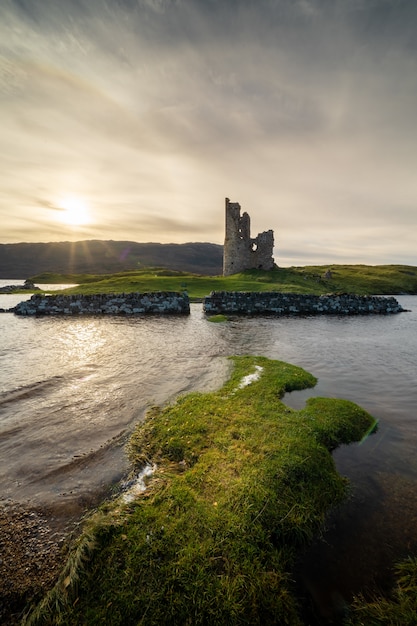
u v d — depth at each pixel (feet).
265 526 16.05
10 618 12.47
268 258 230.07
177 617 11.84
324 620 12.45
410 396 35.06
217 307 110.32
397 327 84.17
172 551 14.23
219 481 18.83
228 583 13.07
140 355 51.06
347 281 272.72
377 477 21.25
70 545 15.48
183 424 26.27
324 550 15.67
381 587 13.73
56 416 29.37
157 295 107.86
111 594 12.57
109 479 20.53
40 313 103.50
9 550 15.31
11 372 42.37
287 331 75.15
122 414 29.68
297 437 24.09
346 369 45.14
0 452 23.59
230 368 43.62
